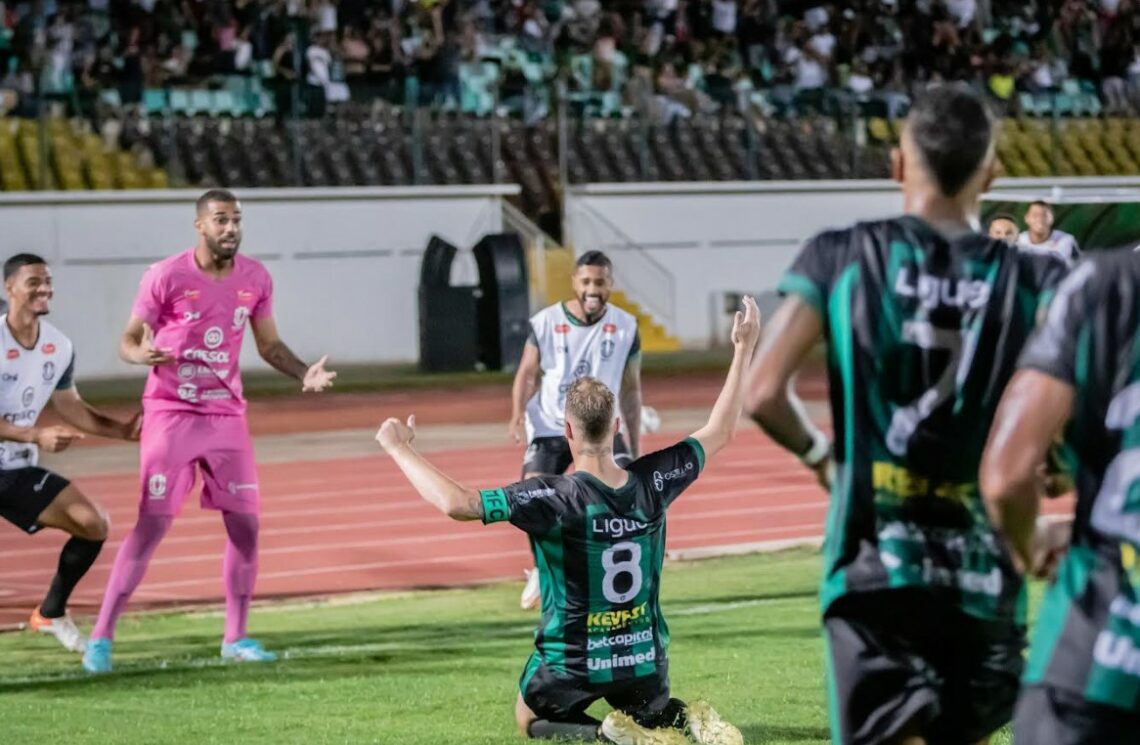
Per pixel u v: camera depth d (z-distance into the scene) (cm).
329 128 4328
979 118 515
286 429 3053
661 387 3684
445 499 829
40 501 1251
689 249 4662
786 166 4784
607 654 879
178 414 1235
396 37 4491
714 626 1320
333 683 1137
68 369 1268
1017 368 478
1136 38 5344
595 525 860
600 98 4641
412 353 4350
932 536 520
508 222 4450
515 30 4841
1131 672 439
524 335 3966
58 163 4050
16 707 1081
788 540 1800
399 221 4316
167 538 1872
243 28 4438
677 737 856
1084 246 2616
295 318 4203
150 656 1278
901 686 520
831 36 5116
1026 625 545
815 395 3316
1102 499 449
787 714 994
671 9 5106
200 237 1228
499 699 1061
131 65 4188
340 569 1688
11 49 4150
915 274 516
